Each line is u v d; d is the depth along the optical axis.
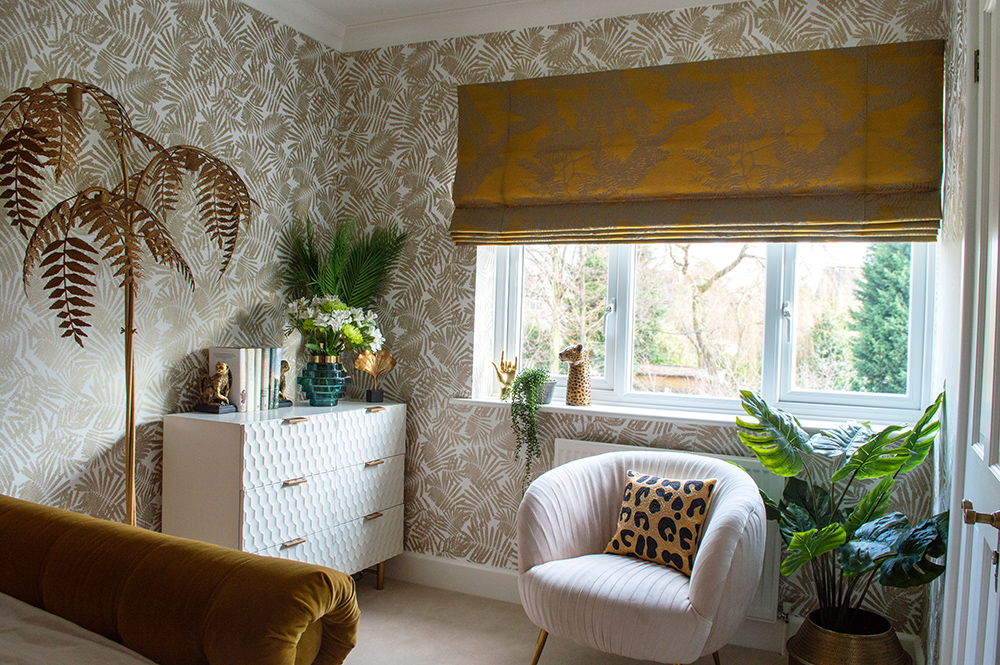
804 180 2.69
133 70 2.57
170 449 2.68
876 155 2.60
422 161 3.40
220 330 2.95
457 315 3.33
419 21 3.34
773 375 2.97
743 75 2.79
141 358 2.63
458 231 3.25
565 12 3.10
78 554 1.61
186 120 2.78
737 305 3.06
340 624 1.51
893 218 2.57
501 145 3.17
